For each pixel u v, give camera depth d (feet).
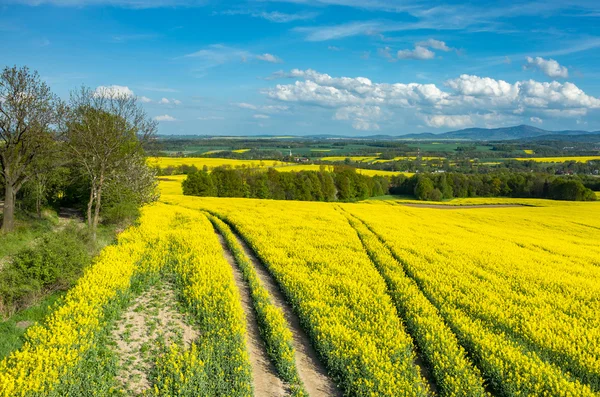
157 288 54.65
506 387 32.65
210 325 41.98
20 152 80.53
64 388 30.86
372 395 30.83
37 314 44.11
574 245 97.50
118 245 73.41
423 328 41.86
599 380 34.78
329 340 38.70
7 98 75.05
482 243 92.53
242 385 31.40
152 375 33.73
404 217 141.79
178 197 194.39
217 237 87.97
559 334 42.22
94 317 42.29
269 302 50.37
